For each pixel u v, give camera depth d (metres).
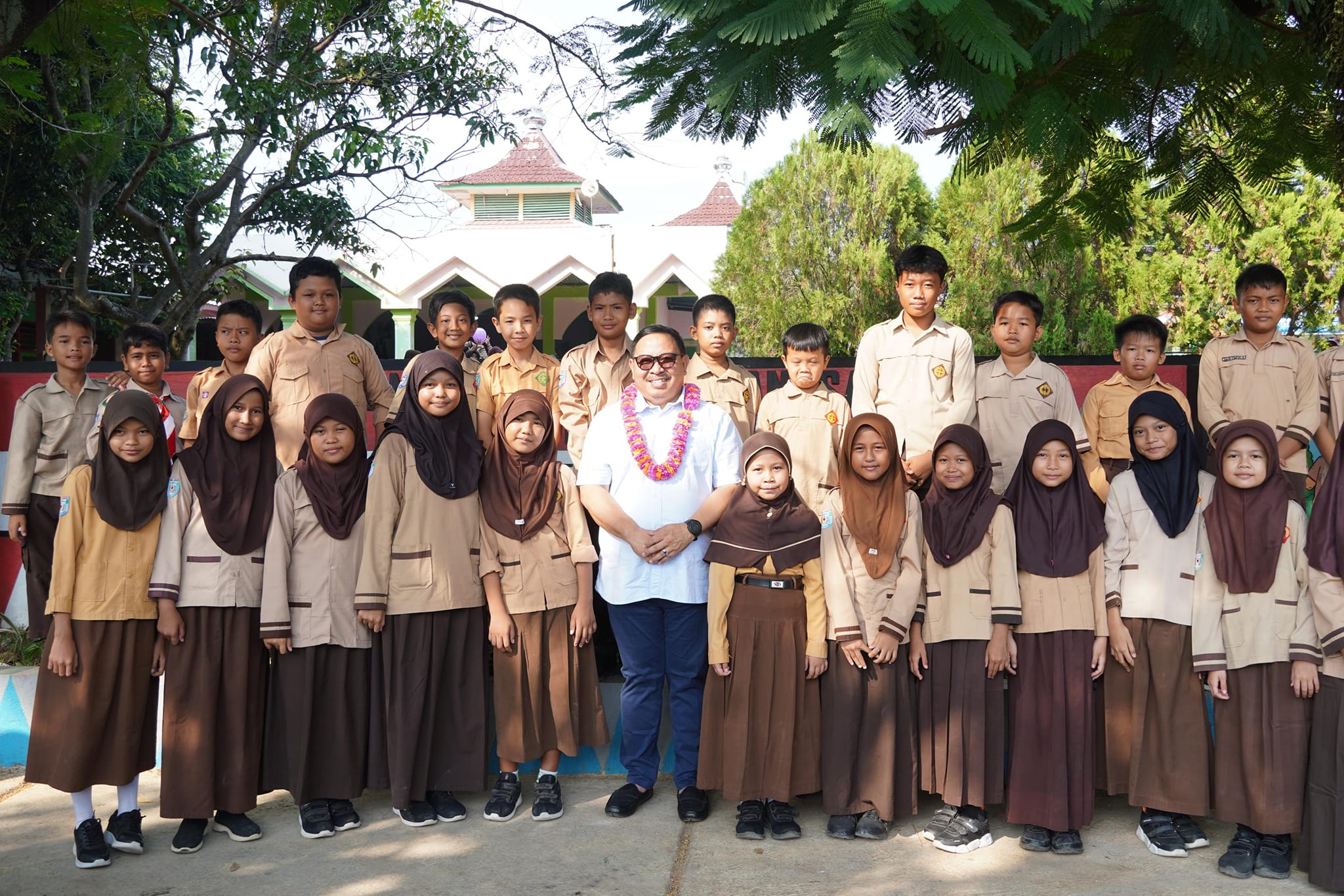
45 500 4.96
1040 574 3.69
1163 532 3.68
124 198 8.30
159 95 7.87
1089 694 3.63
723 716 3.80
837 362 5.71
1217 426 4.58
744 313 12.14
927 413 4.34
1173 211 4.71
